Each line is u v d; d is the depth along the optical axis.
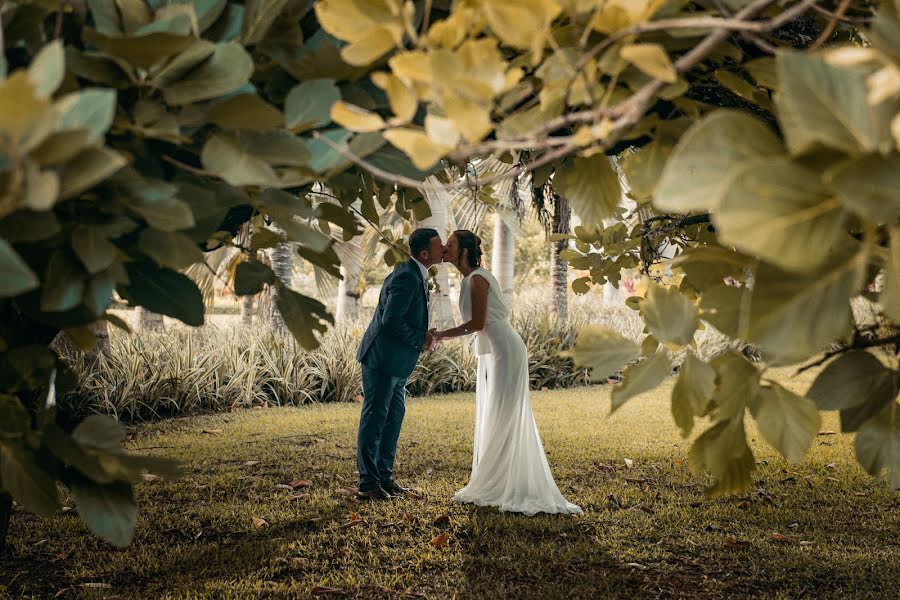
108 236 1.04
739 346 1.15
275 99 1.41
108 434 1.11
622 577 3.75
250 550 3.99
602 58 1.07
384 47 0.90
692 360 1.08
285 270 12.25
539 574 3.78
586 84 0.95
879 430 1.04
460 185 1.15
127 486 1.16
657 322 1.12
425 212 2.74
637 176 1.28
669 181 0.73
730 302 1.15
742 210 0.67
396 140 0.86
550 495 4.81
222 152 1.07
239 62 1.06
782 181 0.68
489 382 4.96
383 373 4.89
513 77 0.87
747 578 3.77
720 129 0.75
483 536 4.32
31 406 1.54
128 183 1.05
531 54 1.21
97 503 1.13
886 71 0.70
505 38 0.88
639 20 0.92
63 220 1.07
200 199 1.21
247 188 1.30
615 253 2.83
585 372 11.27
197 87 1.07
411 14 0.90
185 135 1.21
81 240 1.01
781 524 4.60
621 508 4.91
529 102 1.30
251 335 10.25
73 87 1.03
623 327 13.10
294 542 4.13
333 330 10.61
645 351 1.19
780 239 0.67
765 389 1.10
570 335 11.77
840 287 0.77
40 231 0.94
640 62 0.87
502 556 4.00
